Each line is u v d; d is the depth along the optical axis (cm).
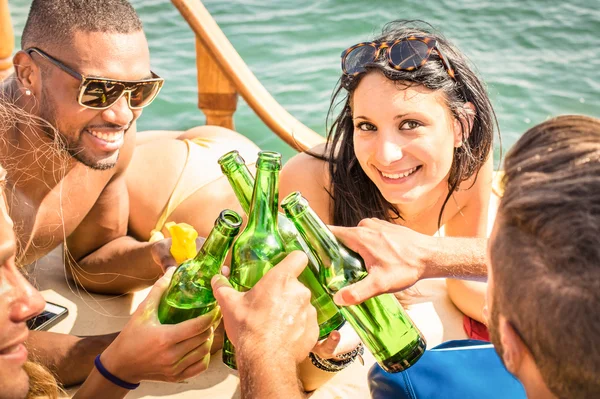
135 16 203
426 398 149
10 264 129
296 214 144
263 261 144
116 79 196
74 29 190
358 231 157
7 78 215
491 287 110
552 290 95
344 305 146
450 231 239
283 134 314
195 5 315
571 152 100
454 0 572
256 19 552
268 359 125
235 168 148
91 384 159
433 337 222
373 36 215
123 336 155
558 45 517
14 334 129
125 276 231
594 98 453
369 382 159
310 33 529
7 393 131
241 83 314
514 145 108
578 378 96
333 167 209
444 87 184
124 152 226
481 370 154
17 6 515
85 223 233
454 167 206
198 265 150
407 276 156
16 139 204
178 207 248
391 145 183
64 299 238
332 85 461
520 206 99
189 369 159
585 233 94
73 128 201
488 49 510
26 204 210
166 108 442
